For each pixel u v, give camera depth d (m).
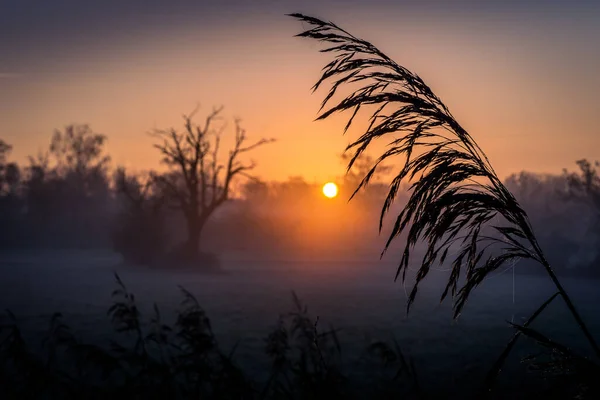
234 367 3.17
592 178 73.81
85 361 3.59
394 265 73.38
